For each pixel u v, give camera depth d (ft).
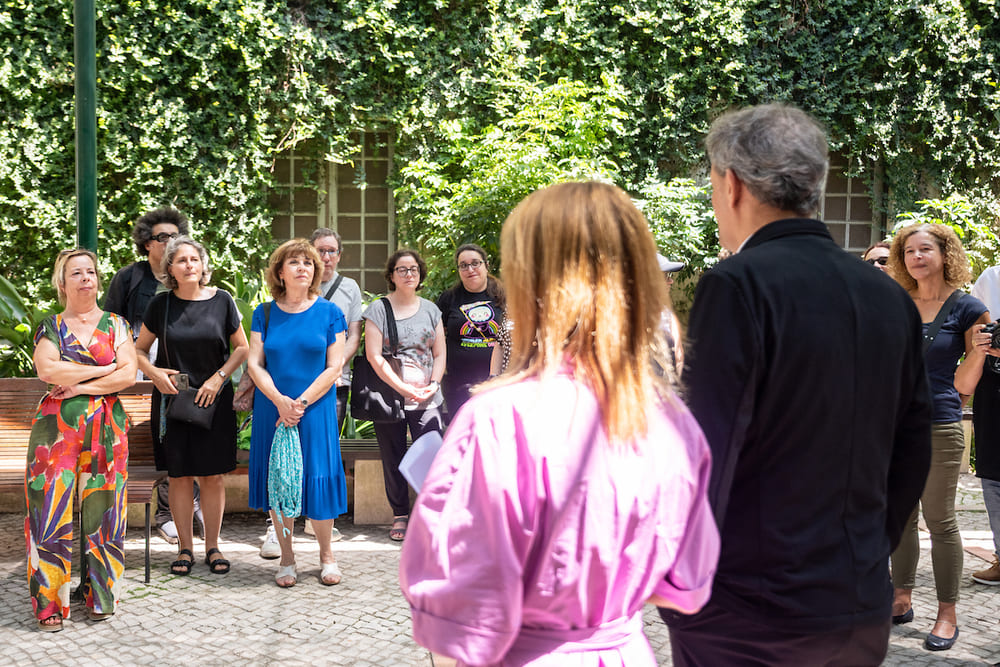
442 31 29.68
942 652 11.68
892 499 5.78
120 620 12.66
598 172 26.91
